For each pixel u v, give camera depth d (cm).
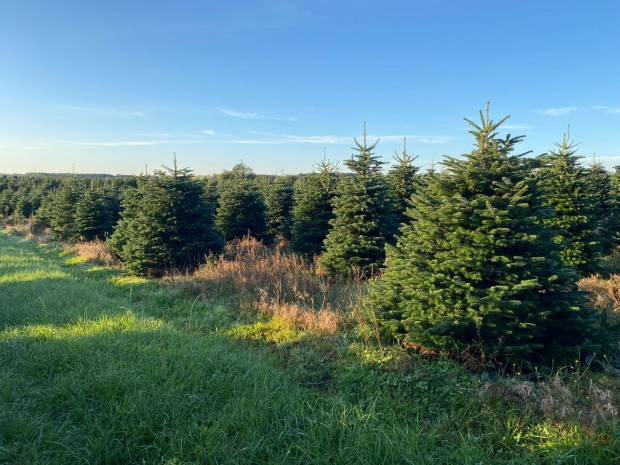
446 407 471
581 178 1176
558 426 404
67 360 546
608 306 831
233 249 1530
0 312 779
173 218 1232
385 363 571
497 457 374
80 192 2309
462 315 559
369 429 400
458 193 621
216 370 523
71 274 1253
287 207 1883
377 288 700
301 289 973
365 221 1128
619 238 1471
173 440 379
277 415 428
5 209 3634
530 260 557
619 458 349
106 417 418
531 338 548
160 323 730
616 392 485
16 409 422
